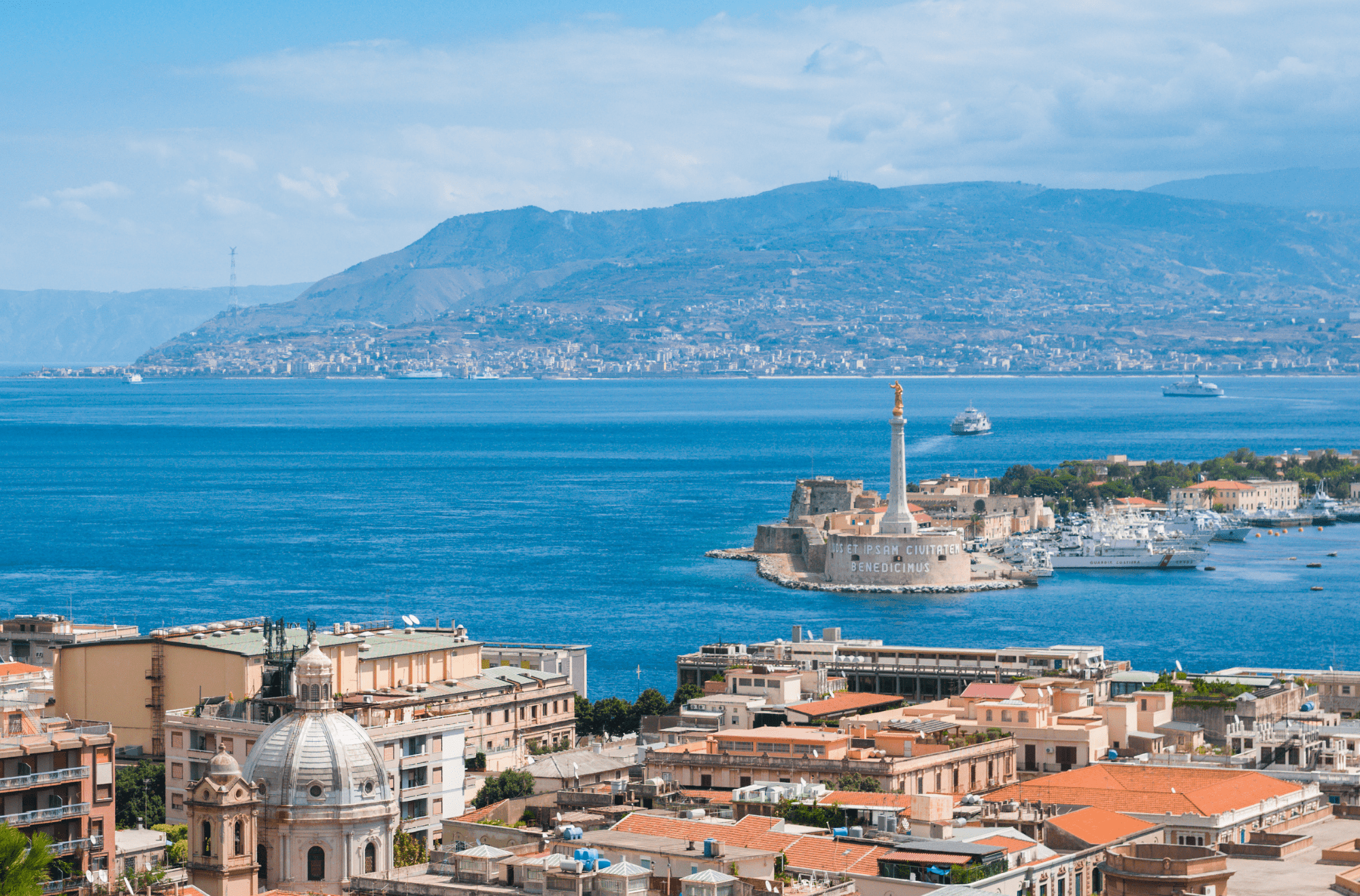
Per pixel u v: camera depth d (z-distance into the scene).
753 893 191.75
